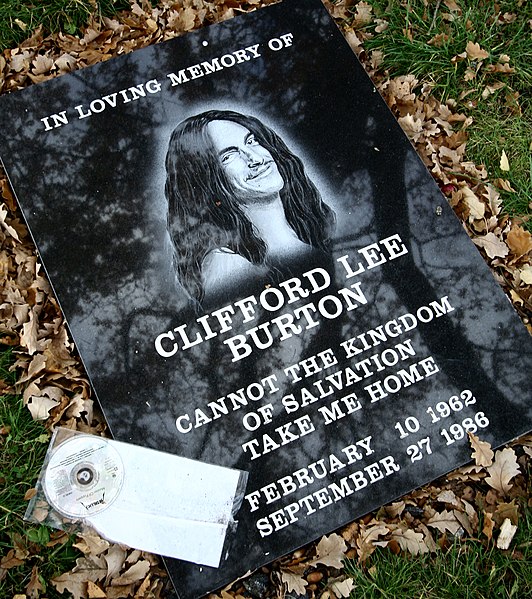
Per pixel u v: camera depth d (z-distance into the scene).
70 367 1.33
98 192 1.39
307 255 1.38
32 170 1.40
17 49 1.52
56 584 1.22
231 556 1.25
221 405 1.30
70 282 1.34
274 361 1.33
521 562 1.27
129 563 1.24
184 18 1.55
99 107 1.44
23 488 1.28
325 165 1.44
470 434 1.33
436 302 1.38
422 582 1.26
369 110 1.47
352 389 1.33
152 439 1.28
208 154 1.43
